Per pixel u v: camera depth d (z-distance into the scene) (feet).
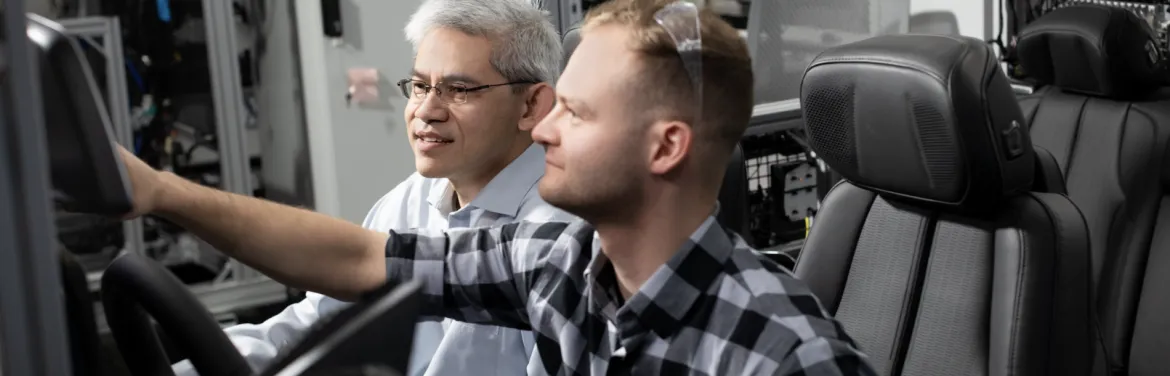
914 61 4.47
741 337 2.61
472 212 4.29
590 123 2.62
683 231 2.71
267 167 11.12
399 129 10.78
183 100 10.55
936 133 4.47
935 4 9.41
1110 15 8.04
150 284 2.26
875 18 8.98
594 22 2.68
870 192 5.27
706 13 2.68
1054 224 4.57
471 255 3.31
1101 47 7.98
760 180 8.20
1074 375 4.60
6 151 1.37
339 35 10.53
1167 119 8.02
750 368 2.57
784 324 2.57
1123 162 8.11
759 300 2.64
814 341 2.51
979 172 4.47
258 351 4.21
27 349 1.40
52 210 1.47
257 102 10.98
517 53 4.18
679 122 2.59
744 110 2.72
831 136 5.03
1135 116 8.13
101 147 1.75
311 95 11.02
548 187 2.71
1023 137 4.51
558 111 2.71
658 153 2.61
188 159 10.66
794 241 8.38
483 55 4.16
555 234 3.19
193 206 2.82
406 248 3.32
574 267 3.05
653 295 2.69
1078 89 8.52
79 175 1.78
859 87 4.72
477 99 4.19
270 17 10.81
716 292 2.69
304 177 11.26
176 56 10.41
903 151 4.66
